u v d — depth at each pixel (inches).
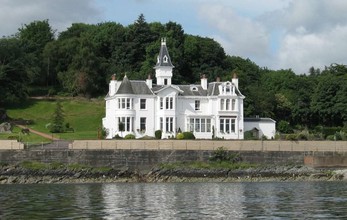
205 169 4372.5
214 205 2728.8
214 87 5511.8
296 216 2378.2
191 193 3309.5
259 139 5034.5
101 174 4281.5
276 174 4468.5
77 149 4328.3
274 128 5634.8
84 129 6279.5
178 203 2810.0
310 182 4202.8
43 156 4286.4
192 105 5472.4
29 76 7145.7
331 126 6574.8
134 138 4980.3
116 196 3129.9
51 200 2920.8
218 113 5433.1
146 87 5393.7
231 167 4424.2
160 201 2896.2
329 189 3555.6
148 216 2379.4
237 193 3304.6
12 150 4261.8
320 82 6879.9
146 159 4389.8
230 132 5452.8
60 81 7746.1
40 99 7253.9
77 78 7411.4
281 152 4584.2
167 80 5718.5
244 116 6240.2
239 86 6560.0
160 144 4483.3
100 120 6579.7
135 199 2979.8
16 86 6983.3
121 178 4298.7
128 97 5295.3
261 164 4525.1
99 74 7706.7
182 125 5442.9
